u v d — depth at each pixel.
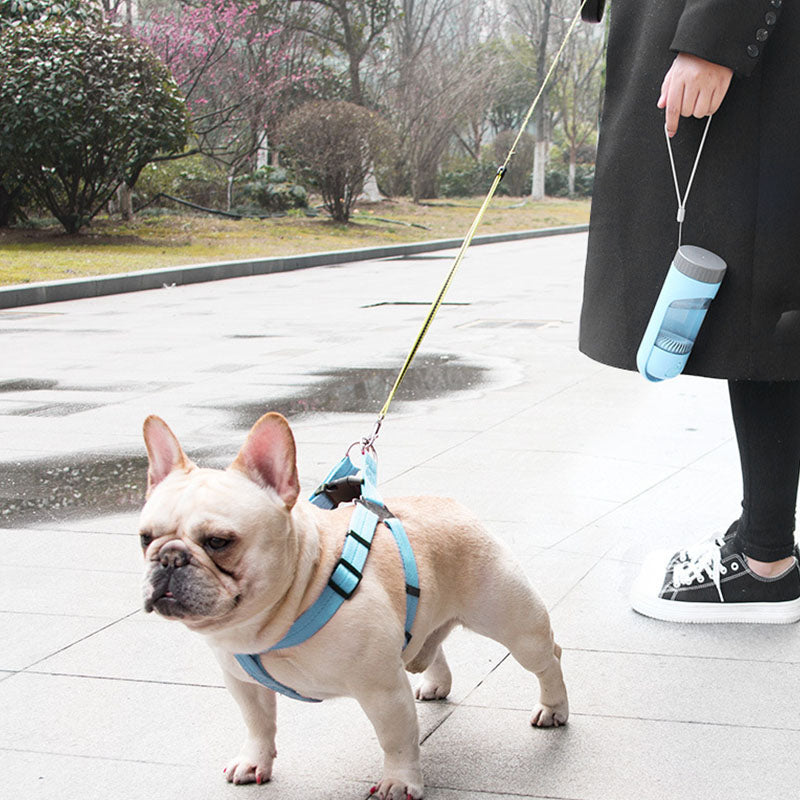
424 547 2.49
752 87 2.69
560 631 2.91
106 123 13.14
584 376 5.46
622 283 2.83
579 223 22.61
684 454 3.95
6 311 9.00
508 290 10.05
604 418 4.48
